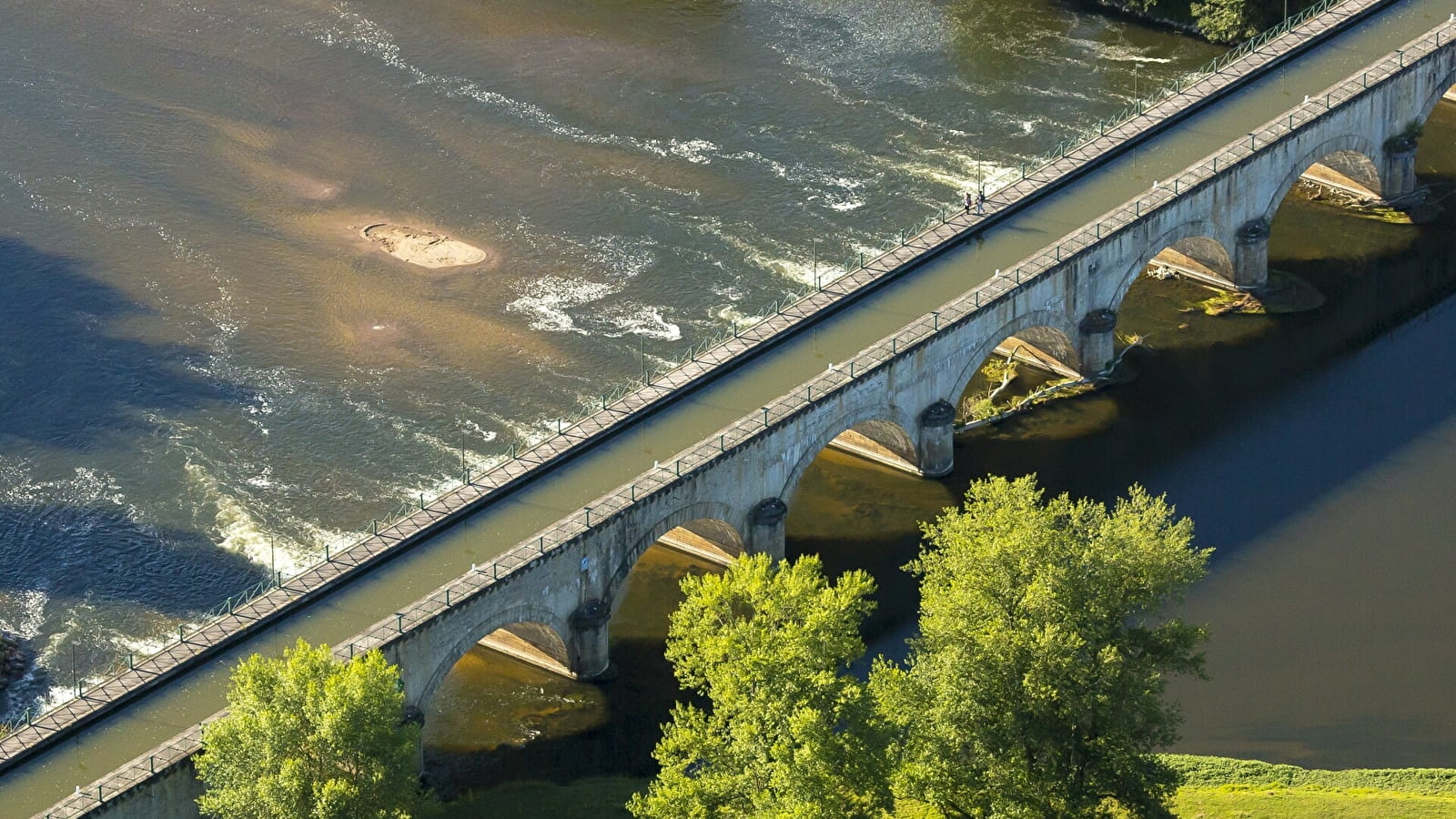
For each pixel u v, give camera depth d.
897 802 155.50
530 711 176.00
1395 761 171.00
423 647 165.88
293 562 191.88
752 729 139.88
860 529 196.62
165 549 194.00
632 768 170.62
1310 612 187.12
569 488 179.75
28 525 196.62
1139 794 144.75
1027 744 143.75
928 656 147.50
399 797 142.88
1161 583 145.62
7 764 154.38
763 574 144.75
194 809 154.62
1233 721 175.62
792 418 186.62
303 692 142.88
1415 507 199.50
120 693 159.88
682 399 189.88
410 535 174.12
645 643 182.88
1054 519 147.38
